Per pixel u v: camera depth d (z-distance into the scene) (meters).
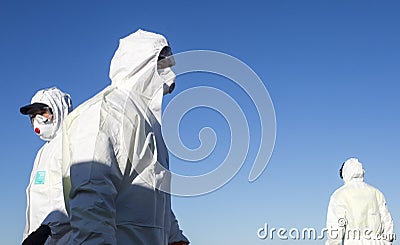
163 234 2.97
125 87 2.99
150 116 2.97
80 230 2.46
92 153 2.56
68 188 2.74
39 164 3.98
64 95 4.95
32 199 3.86
